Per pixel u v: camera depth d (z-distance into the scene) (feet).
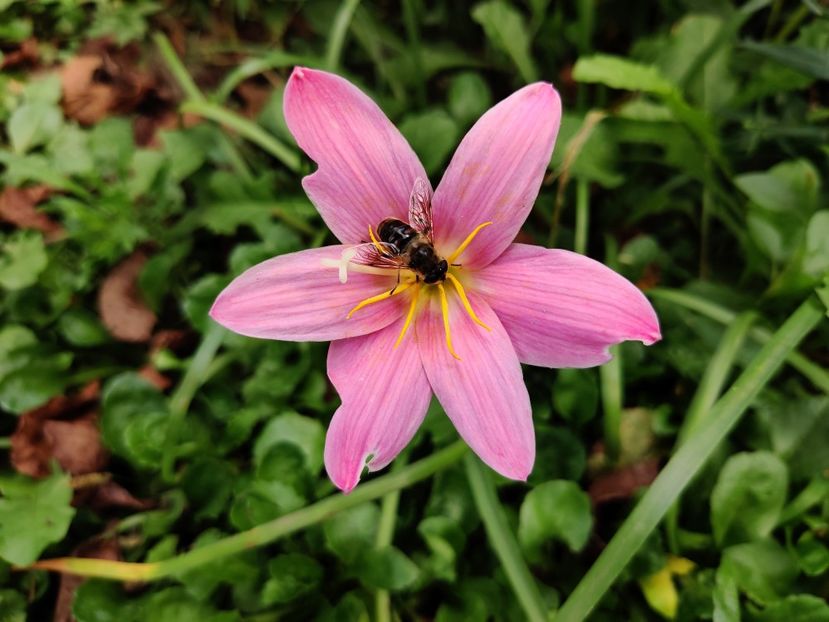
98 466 0.43
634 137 0.45
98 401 0.46
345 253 0.31
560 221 0.49
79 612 0.37
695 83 0.47
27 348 0.45
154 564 0.37
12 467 0.44
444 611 0.36
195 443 0.42
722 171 0.48
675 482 0.33
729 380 0.43
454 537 0.38
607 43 0.56
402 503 0.41
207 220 0.46
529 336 0.31
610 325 0.30
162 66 0.56
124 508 0.42
